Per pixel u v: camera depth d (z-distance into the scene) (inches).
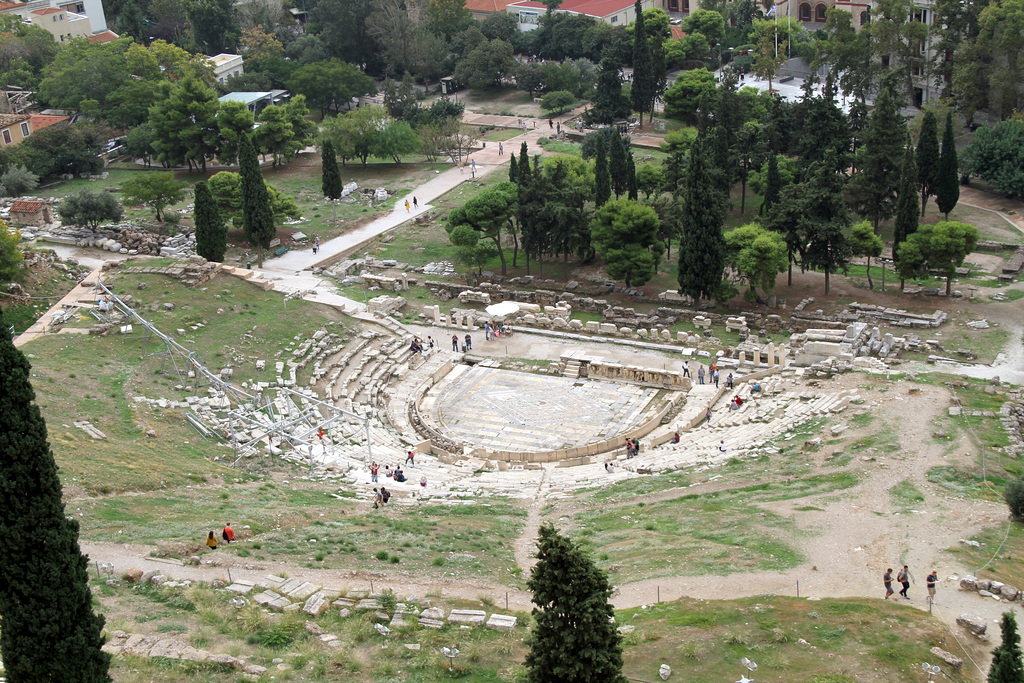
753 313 3644.2
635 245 3870.6
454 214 4232.3
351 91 7381.9
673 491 2282.2
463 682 1418.6
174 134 5728.3
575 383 3336.6
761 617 1576.0
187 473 2271.2
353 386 3250.5
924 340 3250.5
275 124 5876.0
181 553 1764.3
